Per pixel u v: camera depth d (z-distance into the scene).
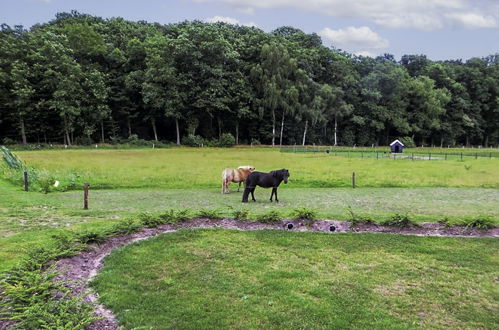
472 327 6.63
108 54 70.75
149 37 75.88
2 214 14.25
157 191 21.45
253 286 8.00
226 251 10.23
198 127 77.81
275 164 36.97
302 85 75.62
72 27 69.50
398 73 89.62
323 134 88.25
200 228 12.41
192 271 8.80
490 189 23.45
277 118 80.12
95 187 22.11
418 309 7.22
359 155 55.34
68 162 34.22
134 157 42.06
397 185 24.80
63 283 7.51
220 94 69.62
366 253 10.29
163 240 11.07
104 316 6.62
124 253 9.86
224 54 70.38
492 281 8.59
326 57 88.19
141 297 7.41
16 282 7.11
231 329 6.32
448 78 102.06
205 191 21.70
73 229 12.04
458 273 9.01
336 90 80.38
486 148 96.56
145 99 64.19
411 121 95.75
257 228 12.70
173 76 65.62
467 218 13.37
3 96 57.25
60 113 57.97
